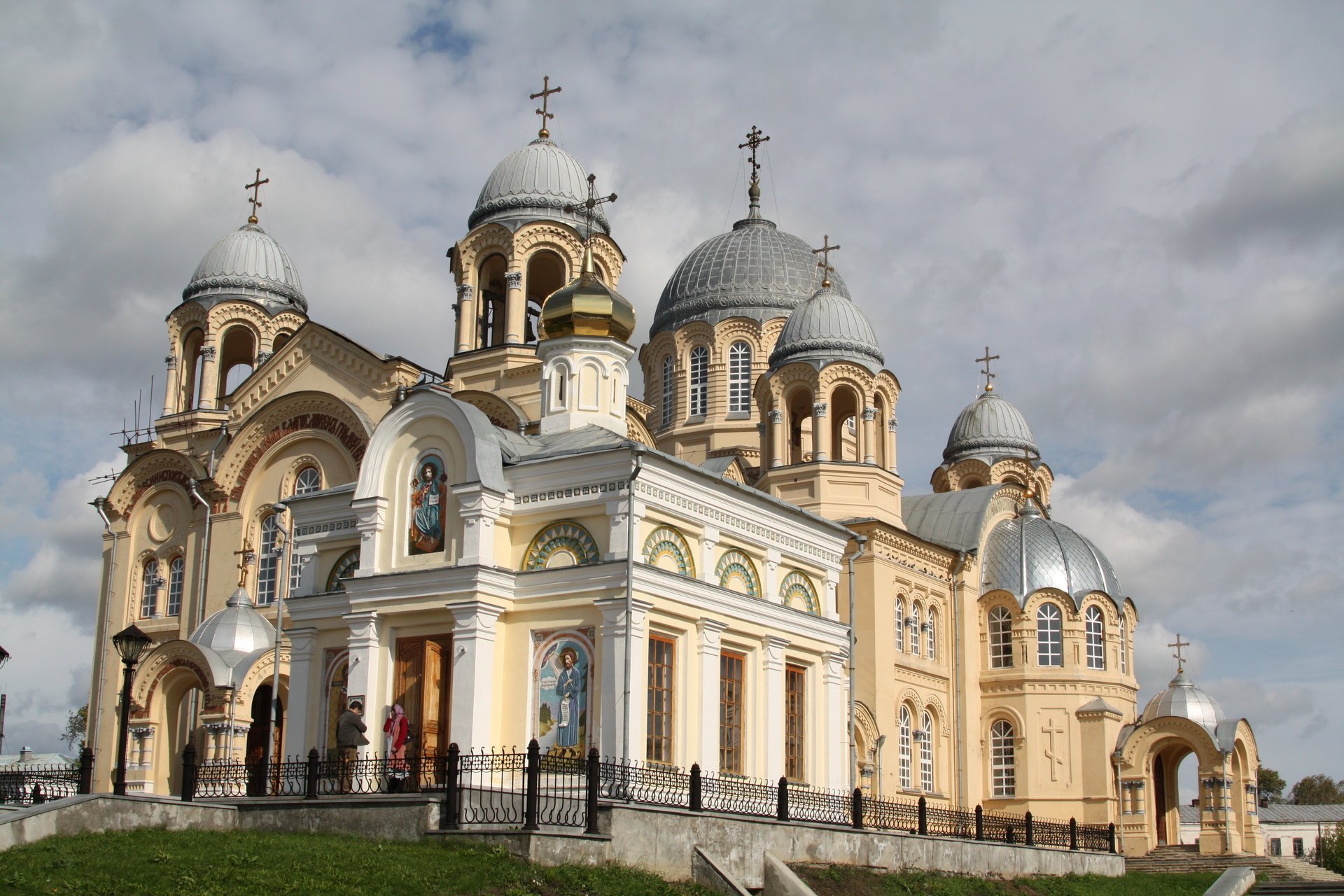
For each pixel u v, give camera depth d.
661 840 26.06
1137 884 42.03
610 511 32.09
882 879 31.58
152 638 54.31
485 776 31.34
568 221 52.50
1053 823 43.53
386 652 33.31
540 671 32.16
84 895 20.95
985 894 34.31
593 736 31.03
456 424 33.50
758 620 35.47
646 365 65.06
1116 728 55.56
